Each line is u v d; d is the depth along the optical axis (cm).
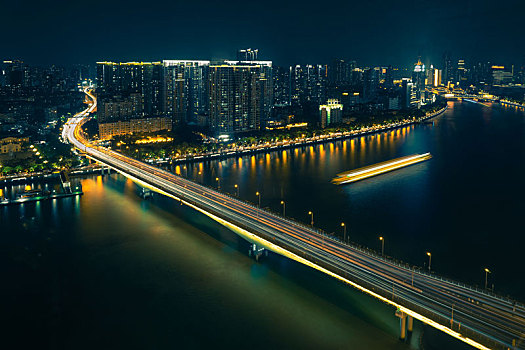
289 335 18162
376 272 19750
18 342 18275
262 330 18538
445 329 15450
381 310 19825
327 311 19775
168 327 18962
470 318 16038
